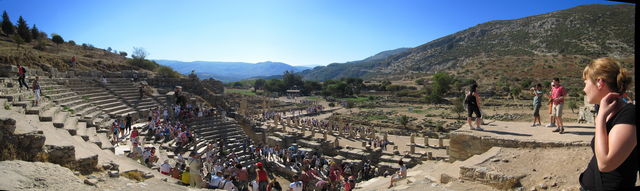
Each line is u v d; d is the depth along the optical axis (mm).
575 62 144875
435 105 89125
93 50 69688
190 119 31062
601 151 2639
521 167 8383
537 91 12227
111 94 32062
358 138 38938
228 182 13516
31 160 8117
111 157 11766
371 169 26812
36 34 62812
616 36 159875
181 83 43469
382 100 104938
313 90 146375
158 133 24203
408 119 62188
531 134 10508
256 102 88125
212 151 22797
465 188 7961
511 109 73750
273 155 28688
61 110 20516
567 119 44719
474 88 11914
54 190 6348
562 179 7398
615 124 2627
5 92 19094
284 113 72125
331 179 19859
